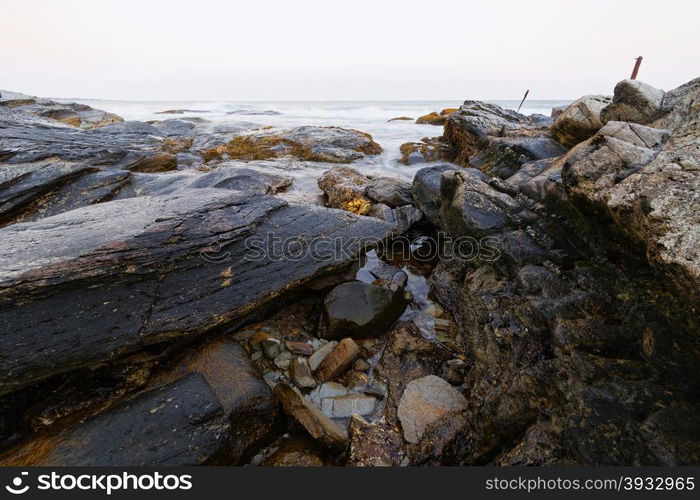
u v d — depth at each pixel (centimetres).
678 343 87
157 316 121
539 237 147
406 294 176
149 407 101
